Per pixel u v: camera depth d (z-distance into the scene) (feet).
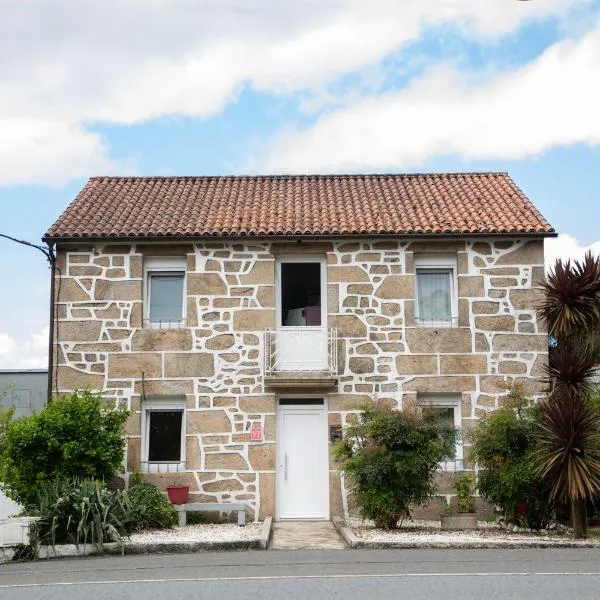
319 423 61.41
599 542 48.21
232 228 61.87
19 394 77.20
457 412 61.46
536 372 61.36
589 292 55.77
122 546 46.47
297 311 62.75
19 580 37.83
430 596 31.73
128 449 60.23
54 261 61.98
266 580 35.96
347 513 59.88
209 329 61.57
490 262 62.28
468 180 72.08
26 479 53.36
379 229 61.46
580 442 50.01
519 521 54.39
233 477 60.23
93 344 61.41
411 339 61.46
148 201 67.62
